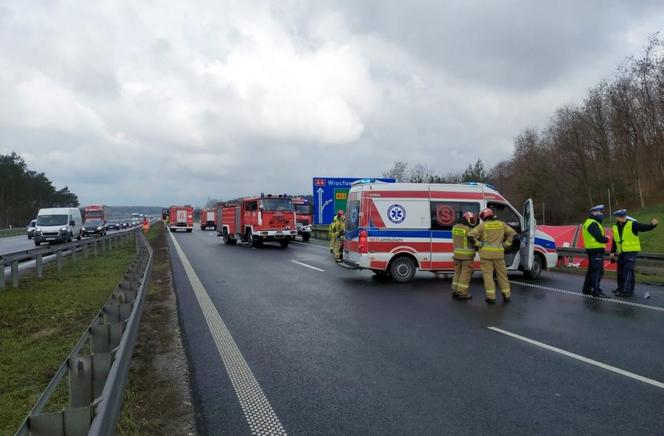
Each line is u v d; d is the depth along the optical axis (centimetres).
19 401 468
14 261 1158
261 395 476
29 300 973
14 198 7275
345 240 1378
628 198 5169
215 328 753
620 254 1062
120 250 2323
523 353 616
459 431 396
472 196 1294
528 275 1347
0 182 6894
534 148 6644
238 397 472
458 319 814
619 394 478
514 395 475
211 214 6550
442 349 634
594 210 1055
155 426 407
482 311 880
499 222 977
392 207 1261
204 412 436
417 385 502
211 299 1005
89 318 824
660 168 5122
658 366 565
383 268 1255
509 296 988
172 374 542
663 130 5016
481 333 718
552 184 5881
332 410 440
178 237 4031
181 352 628
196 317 832
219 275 1395
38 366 574
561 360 587
